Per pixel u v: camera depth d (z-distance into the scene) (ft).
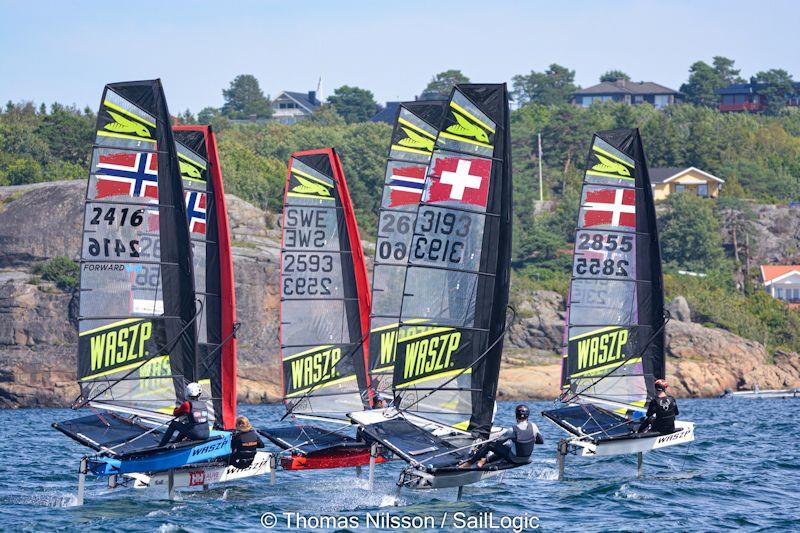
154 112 302.25
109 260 298.56
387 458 353.10
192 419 292.40
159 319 302.86
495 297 293.84
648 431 350.23
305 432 358.02
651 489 318.65
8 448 465.47
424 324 291.99
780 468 372.79
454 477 277.23
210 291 338.13
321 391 365.40
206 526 259.19
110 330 299.17
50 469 382.63
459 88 290.76
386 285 372.38
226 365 337.52
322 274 367.66
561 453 339.36
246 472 317.63
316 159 367.86
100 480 350.02
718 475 352.69
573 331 383.65
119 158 299.79
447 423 291.38
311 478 353.72
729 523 266.36
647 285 385.09
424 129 374.02
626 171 385.50
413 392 293.02
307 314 366.02
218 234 339.77
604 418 376.48
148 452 289.94
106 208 298.15
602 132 386.93
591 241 385.70
